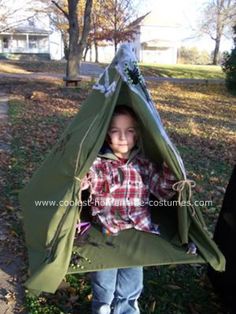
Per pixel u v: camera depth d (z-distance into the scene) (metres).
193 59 65.88
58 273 2.62
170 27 57.09
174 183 2.88
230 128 10.92
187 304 3.34
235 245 3.01
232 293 3.04
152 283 3.57
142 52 56.84
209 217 4.89
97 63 32.91
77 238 2.98
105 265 2.76
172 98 16.42
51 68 27.06
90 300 3.32
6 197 5.25
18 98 14.15
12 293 3.40
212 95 17.84
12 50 49.59
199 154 7.94
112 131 2.97
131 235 3.07
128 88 2.80
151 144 2.94
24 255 3.96
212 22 53.66
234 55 18.36
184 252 2.91
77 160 2.69
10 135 8.75
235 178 3.14
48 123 10.11
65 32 42.16
